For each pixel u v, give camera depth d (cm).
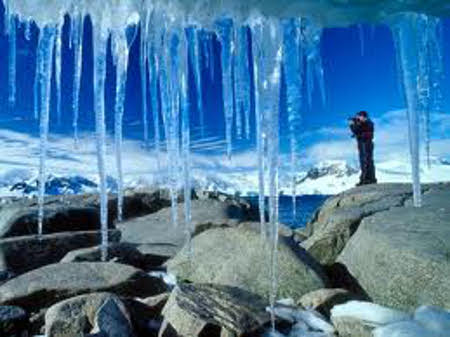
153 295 606
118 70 456
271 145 411
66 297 572
